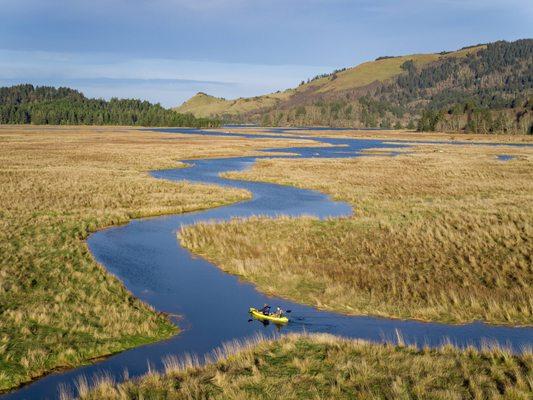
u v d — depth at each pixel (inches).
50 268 976.3
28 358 606.2
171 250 1179.3
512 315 765.3
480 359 591.8
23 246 1128.2
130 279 968.3
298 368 578.9
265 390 519.5
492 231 1209.4
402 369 565.9
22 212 1512.1
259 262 1044.5
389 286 898.7
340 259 1075.9
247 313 802.2
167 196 1872.5
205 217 1567.4
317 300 846.5
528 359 578.2
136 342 681.6
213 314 796.6
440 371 556.7
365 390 513.3
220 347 669.3
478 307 792.3
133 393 522.6
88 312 760.3
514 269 956.6
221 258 1107.9
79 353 635.5
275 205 1787.6
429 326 740.7
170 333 718.5
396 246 1148.5
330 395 509.7
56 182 2154.3
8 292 820.0
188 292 901.2
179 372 570.9
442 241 1165.1
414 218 1437.0
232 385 528.1
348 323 758.5
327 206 1761.8
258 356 617.9
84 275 941.8
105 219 1465.3
